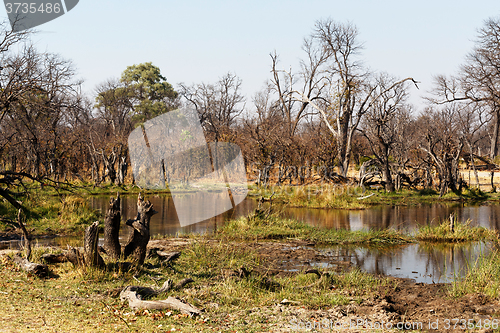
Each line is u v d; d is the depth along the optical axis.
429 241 13.65
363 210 22.41
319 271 8.55
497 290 7.30
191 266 9.46
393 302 7.20
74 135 36.59
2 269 8.08
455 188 30.78
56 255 8.84
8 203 16.36
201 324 5.66
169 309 6.18
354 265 10.33
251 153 33.66
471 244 13.06
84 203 18.73
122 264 8.20
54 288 7.02
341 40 43.16
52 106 17.45
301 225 15.78
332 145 37.00
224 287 7.59
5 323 5.10
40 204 17.47
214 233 14.38
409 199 27.83
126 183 33.06
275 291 7.76
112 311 5.98
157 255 10.20
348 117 43.03
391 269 9.94
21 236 13.77
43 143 31.12
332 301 6.98
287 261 10.68
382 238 13.70
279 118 51.69
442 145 33.44
